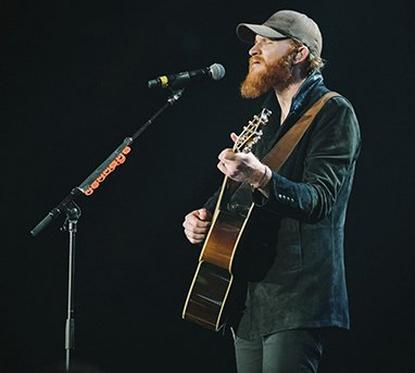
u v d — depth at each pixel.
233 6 13.87
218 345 13.63
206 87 13.84
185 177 14.01
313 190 7.53
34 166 14.16
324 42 13.39
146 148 14.07
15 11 14.22
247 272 8.05
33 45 14.25
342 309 7.91
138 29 14.16
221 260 8.11
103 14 14.23
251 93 8.55
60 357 13.88
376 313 13.12
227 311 8.23
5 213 14.08
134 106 14.10
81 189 9.38
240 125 13.77
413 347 12.95
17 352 13.90
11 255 14.04
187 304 8.39
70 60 14.24
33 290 14.00
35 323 13.95
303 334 7.80
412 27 13.10
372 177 13.21
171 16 14.05
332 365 13.13
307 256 7.82
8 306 13.97
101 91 14.18
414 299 13.03
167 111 14.02
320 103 8.11
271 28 8.50
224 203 8.36
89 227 14.05
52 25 14.25
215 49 13.94
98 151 14.12
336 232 8.02
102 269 14.04
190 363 13.71
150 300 13.97
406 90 13.12
